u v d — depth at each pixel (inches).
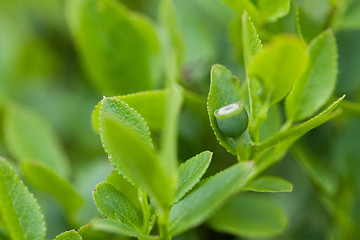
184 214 6.9
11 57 13.0
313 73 8.1
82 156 11.5
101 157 10.6
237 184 6.6
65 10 13.0
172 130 6.3
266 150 7.5
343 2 9.5
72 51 13.1
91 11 9.6
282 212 9.2
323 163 9.5
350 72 9.9
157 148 9.4
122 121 7.2
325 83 8.1
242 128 7.3
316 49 8.1
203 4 10.3
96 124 7.8
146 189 6.8
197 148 9.7
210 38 10.6
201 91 10.3
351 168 9.5
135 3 12.1
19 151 10.0
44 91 12.7
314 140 9.6
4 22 13.4
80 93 12.2
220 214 9.1
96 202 7.3
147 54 9.8
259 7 8.5
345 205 9.5
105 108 7.2
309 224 10.5
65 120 12.0
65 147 11.8
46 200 9.3
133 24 9.6
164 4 9.8
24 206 7.3
